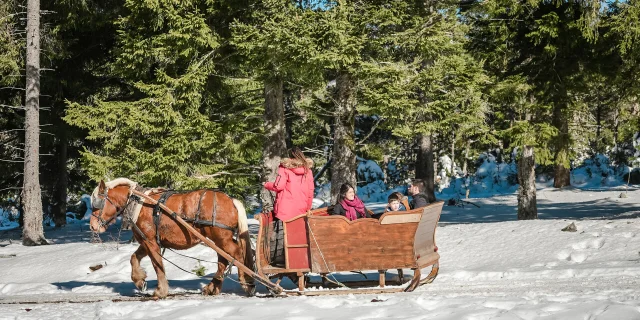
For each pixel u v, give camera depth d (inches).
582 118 2126.0
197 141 994.1
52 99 1482.5
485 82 1067.3
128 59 1051.3
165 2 978.1
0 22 1328.7
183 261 832.9
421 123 1005.2
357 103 999.6
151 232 565.9
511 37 1182.9
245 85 1146.0
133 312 441.7
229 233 559.5
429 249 567.2
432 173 1665.8
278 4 942.4
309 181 551.2
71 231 1560.0
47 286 727.7
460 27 1030.4
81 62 1464.1
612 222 830.5
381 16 932.0
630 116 1391.5
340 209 555.5
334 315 389.4
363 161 2240.4
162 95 1000.2
